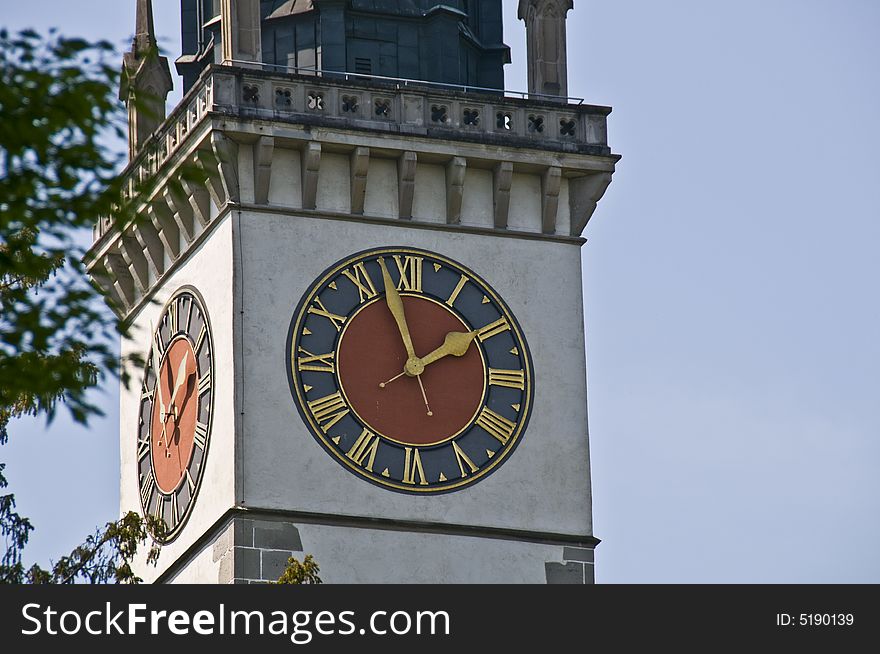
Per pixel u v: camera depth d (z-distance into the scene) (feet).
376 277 524.11
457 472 518.37
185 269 536.01
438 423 520.01
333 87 524.93
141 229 540.52
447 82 547.49
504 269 533.14
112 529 437.17
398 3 551.18
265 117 516.32
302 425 511.81
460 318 527.40
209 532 510.17
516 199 537.65
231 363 512.22
